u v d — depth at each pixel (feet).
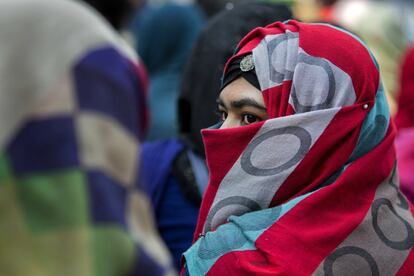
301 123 13.03
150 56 30.09
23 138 7.78
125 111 8.27
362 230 12.96
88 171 7.82
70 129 7.86
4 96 7.83
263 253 12.66
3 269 7.64
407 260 13.05
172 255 17.34
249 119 13.74
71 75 8.02
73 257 7.66
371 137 13.38
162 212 17.46
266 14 18.37
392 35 39.60
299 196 13.05
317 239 12.73
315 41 13.32
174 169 17.54
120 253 7.86
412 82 24.95
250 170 13.17
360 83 13.23
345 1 42.22
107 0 22.70
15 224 7.69
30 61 7.99
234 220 13.05
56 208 7.72
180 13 30.12
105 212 7.82
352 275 12.72
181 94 18.40
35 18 8.13
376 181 13.37
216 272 12.87
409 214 13.65
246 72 13.69
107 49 8.30
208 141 13.50
